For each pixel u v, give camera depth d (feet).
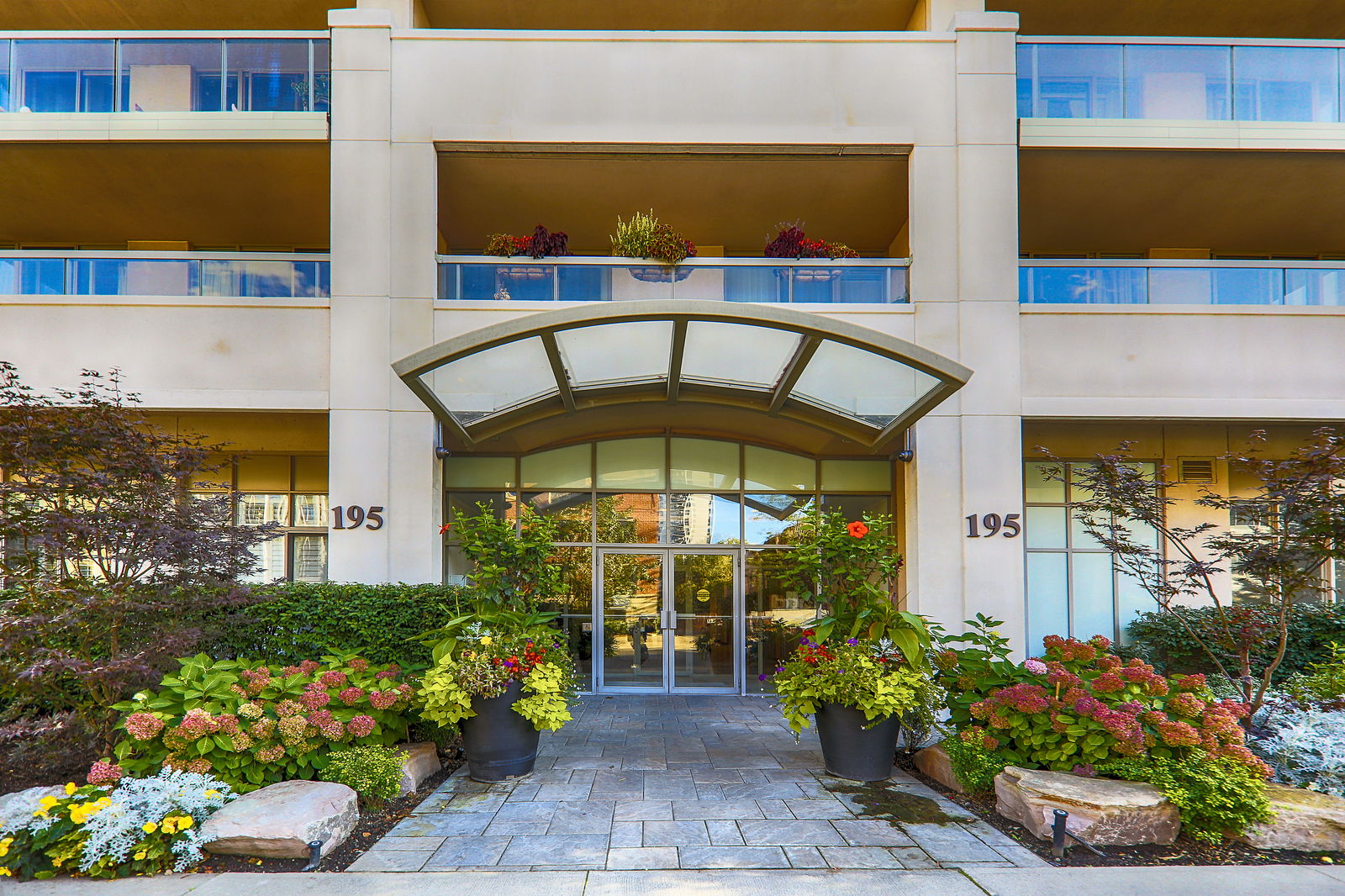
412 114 33.01
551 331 23.27
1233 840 17.37
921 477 32.27
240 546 23.68
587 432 37.55
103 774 17.52
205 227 42.19
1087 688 20.39
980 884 15.48
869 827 18.71
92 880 15.69
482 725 22.29
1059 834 16.71
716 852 17.16
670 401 30.86
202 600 23.26
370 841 17.88
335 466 31.40
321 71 33.94
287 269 32.58
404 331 32.12
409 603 26.78
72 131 33.09
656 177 35.73
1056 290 33.09
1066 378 32.48
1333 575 37.88
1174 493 38.65
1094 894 14.98
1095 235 42.11
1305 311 32.63
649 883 15.61
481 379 26.86
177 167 35.68
